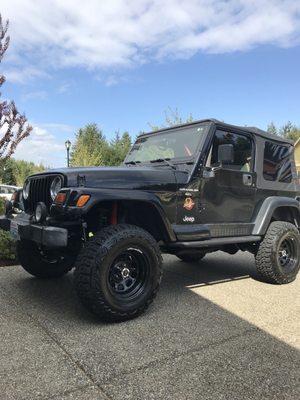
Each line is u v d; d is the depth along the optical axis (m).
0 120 7.50
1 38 7.60
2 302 3.93
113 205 3.76
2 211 6.45
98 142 33.09
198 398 2.29
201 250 4.54
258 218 4.84
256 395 2.33
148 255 3.56
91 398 2.25
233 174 4.59
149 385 2.41
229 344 3.05
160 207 3.72
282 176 5.39
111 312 3.34
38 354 2.79
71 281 4.76
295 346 3.04
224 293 4.47
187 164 4.27
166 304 4.02
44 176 3.77
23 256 4.62
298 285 4.91
